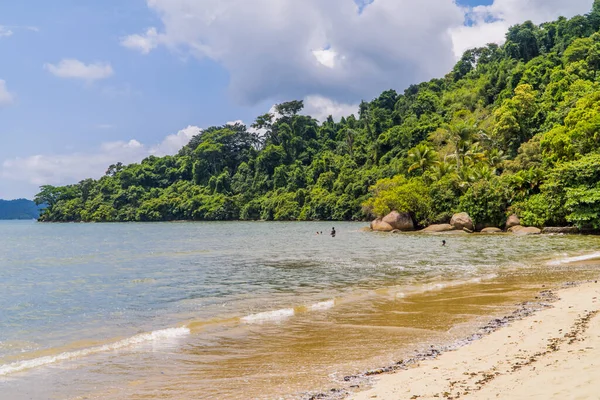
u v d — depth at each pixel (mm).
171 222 157250
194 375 9797
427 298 17781
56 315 16328
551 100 91188
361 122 174875
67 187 189000
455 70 168875
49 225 156500
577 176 50500
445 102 141875
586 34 126625
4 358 11211
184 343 12305
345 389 8570
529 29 140500
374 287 20641
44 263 36500
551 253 31953
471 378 8516
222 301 18312
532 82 107562
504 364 9219
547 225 54969
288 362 10539
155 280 24562
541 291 17969
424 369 9398
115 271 29391
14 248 55719
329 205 126375
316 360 10617
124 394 8789
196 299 18844
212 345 12086
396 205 66312
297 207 136625
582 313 13422
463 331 12711
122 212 165875
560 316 13305
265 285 22031
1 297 20250
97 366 10508
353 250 38969
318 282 22547
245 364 10484
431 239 49438
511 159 86062
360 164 140750
